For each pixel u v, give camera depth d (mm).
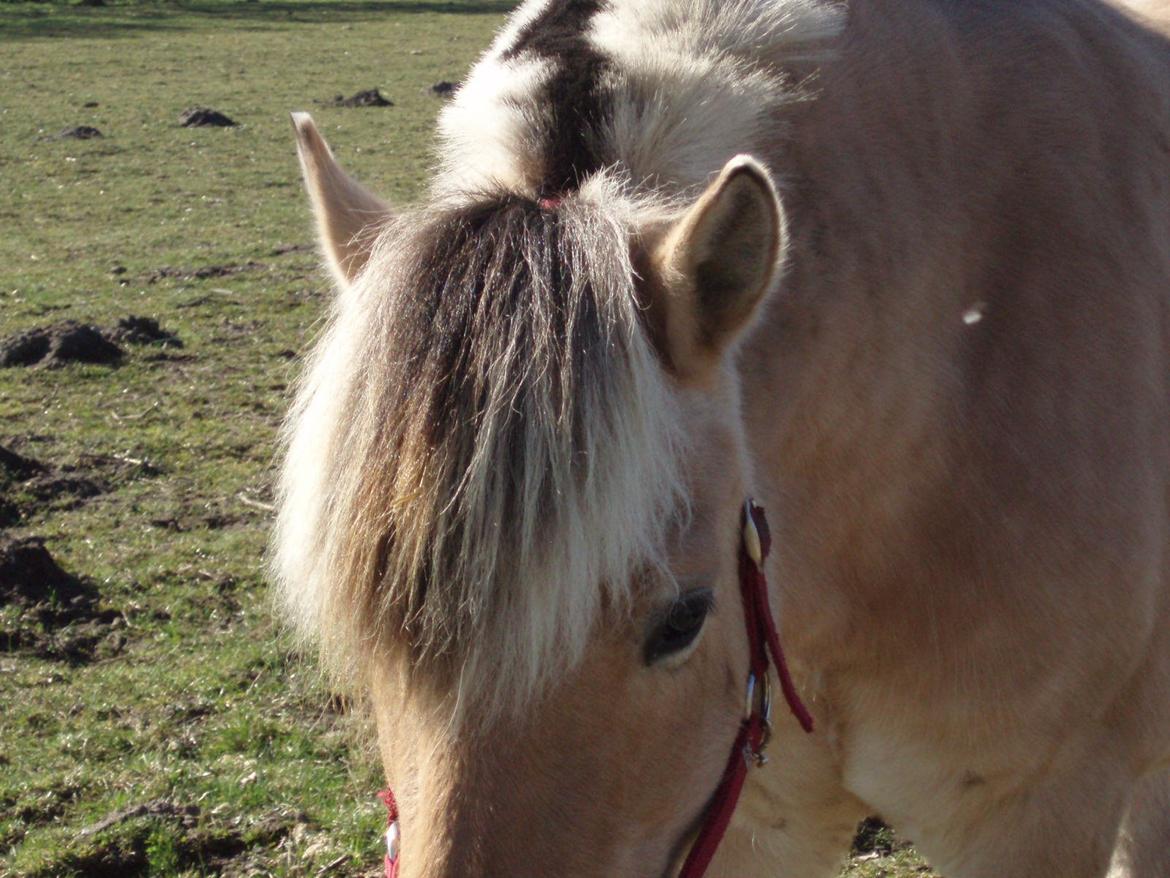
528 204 1817
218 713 4609
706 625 1845
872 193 2393
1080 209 2627
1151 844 3182
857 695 2590
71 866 3754
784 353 2229
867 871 3883
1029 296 2549
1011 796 2598
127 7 38844
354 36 32688
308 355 1981
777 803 2783
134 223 12758
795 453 2330
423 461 1621
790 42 2365
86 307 9727
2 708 4609
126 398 7848
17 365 8336
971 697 2504
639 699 1770
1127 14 3326
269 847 3887
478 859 1689
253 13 38500
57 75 23922
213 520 6219
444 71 25891
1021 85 2691
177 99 21141
